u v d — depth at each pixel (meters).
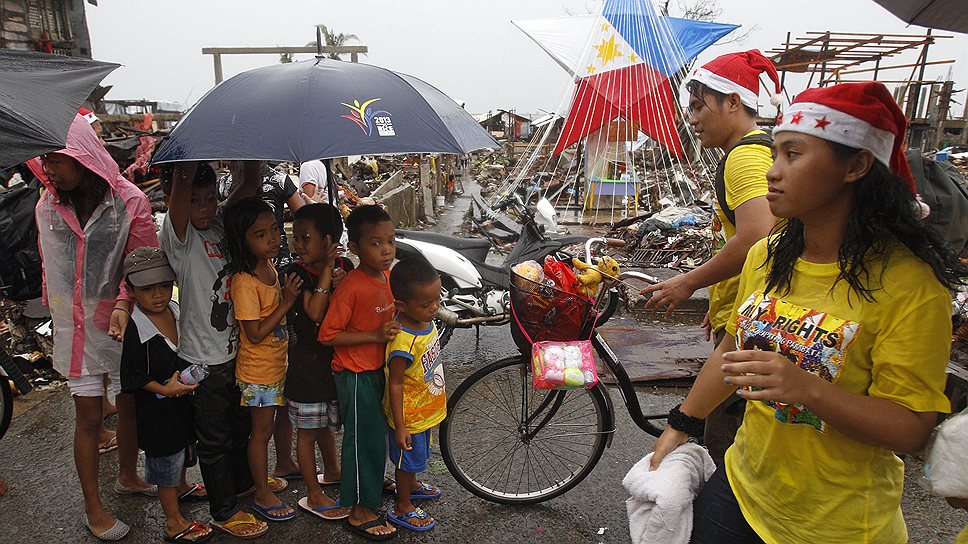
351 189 11.30
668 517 1.77
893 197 1.30
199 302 2.51
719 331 2.57
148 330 2.44
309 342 2.65
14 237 3.20
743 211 2.23
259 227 2.43
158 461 2.59
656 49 7.04
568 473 3.25
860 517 1.49
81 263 2.55
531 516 2.95
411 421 2.61
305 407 2.70
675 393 4.32
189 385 2.42
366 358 2.55
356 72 2.30
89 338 2.60
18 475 3.29
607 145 8.26
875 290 1.34
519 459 3.35
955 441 1.35
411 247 4.67
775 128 1.43
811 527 1.53
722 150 2.51
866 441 1.36
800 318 1.43
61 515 2.96
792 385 1.33
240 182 2.94
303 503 2.94
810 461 1.50
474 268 4.77
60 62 2.37
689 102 2.51
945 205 3.57
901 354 1.31
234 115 2.09
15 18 13.98
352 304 2.49
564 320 2.54
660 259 8.40
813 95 1.34
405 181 15.21
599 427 2.90
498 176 25.66
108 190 2.58
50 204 2.53
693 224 9.17
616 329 5.48
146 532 2.82
